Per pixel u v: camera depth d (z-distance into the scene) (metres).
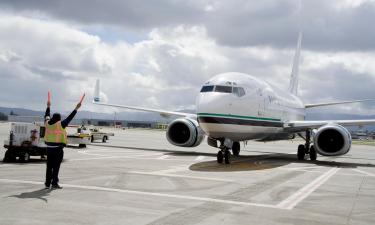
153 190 9.78
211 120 16.55
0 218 6.51
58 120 9.61
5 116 188.38
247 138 19.03
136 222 6.55
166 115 25.50
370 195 10.24
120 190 9.58
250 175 13.77
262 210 7.87
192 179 12.07
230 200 8.81
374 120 20.59
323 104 32.19
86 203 7.93
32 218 6.57
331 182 12.70
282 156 25.69
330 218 7.37
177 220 6.79
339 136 19.95
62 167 14.33
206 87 17.70
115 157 19.41
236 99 17.38
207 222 6.73
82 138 25.47
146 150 25.45
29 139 15.60
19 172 12.35
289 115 24.53
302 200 9.17
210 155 22.64
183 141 22.64
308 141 23.06
